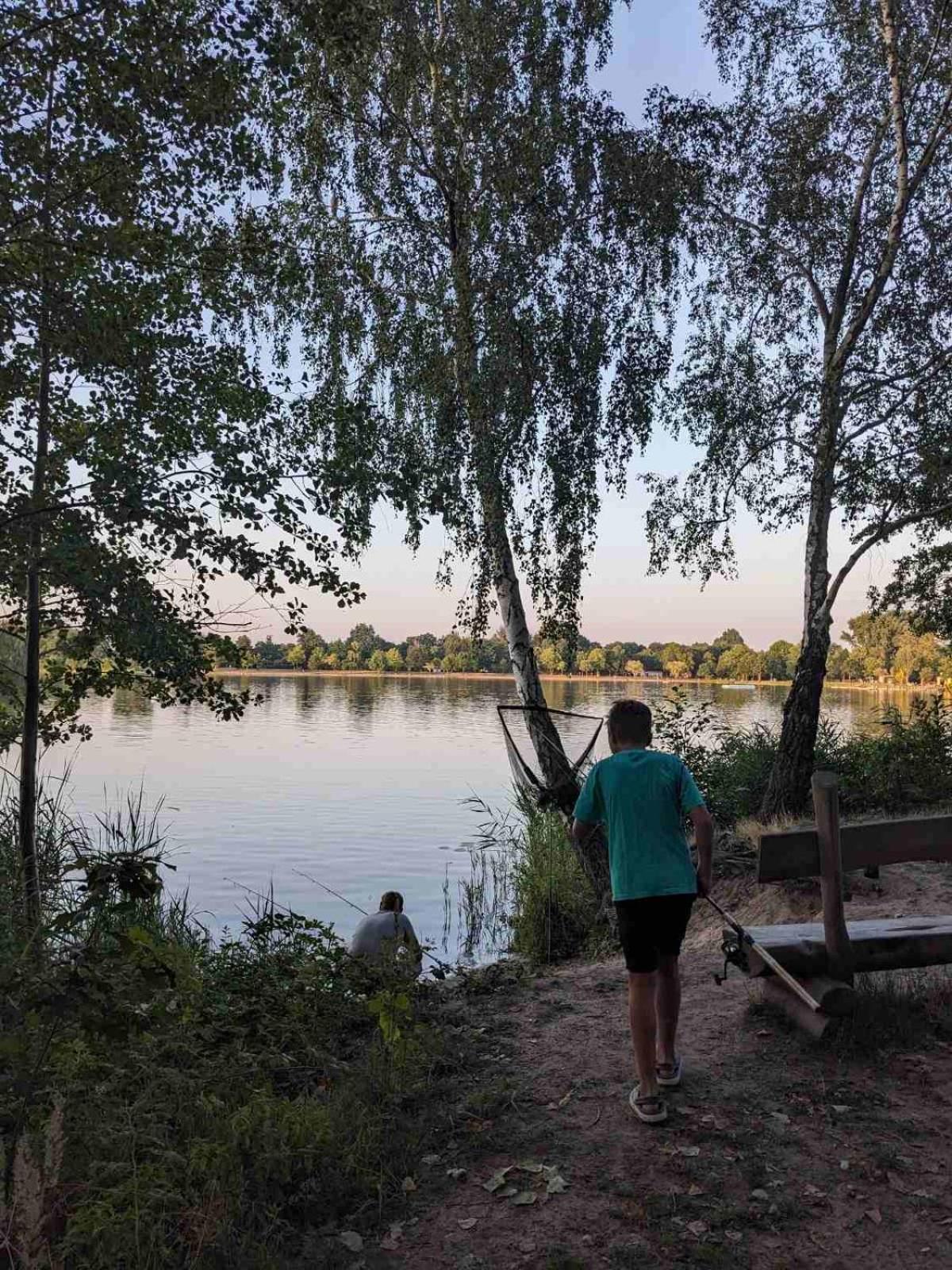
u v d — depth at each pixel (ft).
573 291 39.01
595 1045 15.33
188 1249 9.53
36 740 27.32
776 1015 15.90
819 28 42.65
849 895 27.12
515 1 38.52
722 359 44.04
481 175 39.04
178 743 129.80
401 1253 9.82
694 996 17.90
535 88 38.75
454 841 55.31
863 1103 12.66
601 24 38.91
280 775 91.71
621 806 12.76
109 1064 12.00
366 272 40.09
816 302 43.70
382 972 18.67
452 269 38.73
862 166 41.73
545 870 37.52
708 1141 11.73
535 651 41.24
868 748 44.93
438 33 39.58
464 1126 12.65
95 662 28.12
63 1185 9.65
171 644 24.29
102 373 23.68
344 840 55.52
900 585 48.93
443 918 37.35
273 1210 10.44
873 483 40.27
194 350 24.52
